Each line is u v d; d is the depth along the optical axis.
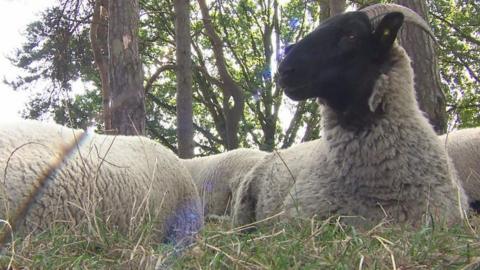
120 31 3.42
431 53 2.63
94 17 4.73
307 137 8.19
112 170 1.27
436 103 2.61
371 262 0.78
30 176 1.09
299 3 9.41
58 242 0.90
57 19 5.28
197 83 9.00
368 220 1.38
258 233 0.99
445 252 0.81
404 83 1.49
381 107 1.45
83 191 1.18
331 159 1.49
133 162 1.38
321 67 1.48
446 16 7.48
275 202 1.70
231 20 9.27
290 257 0.81
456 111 7.28
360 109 1.45
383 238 0.87
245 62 9.52
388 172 1.40
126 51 3.40
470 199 2.10
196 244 0.91
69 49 5.54
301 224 1.11
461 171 2.16
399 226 1.19
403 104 1.47
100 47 4.92
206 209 2.47
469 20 7.39
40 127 1.23
